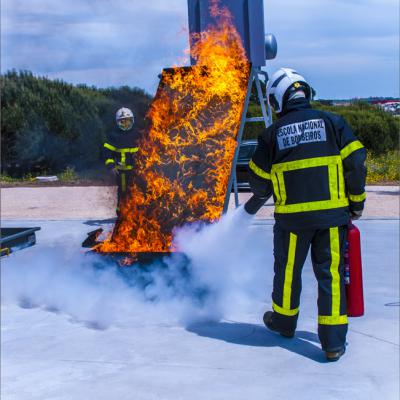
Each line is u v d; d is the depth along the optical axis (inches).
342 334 157.5
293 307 168.6
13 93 813.9
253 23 308.2
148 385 145.9
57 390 144.3
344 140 157.2
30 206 506.3
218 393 140.6
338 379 147.2
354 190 157.4
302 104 162.7
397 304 207.6
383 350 165.6
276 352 165.8
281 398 137.3
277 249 167.0
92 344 175.0
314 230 158.7
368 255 285.4
